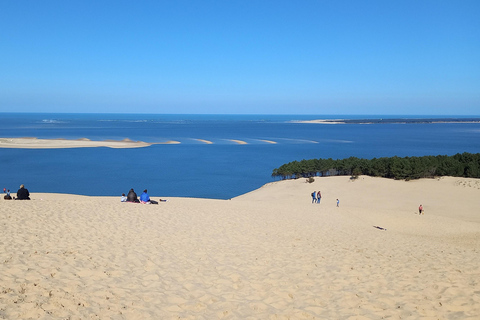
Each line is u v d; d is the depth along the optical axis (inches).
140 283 328.2
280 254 458.9
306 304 301.9
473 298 311.9
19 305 254.8
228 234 556.4
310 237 596.4
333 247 525.7
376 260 454.6
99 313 261.1
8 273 309.0
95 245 424.2
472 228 1042.1
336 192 1891.0
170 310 279.9
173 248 450.0
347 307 295.6
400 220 1114.1
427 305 298.4
